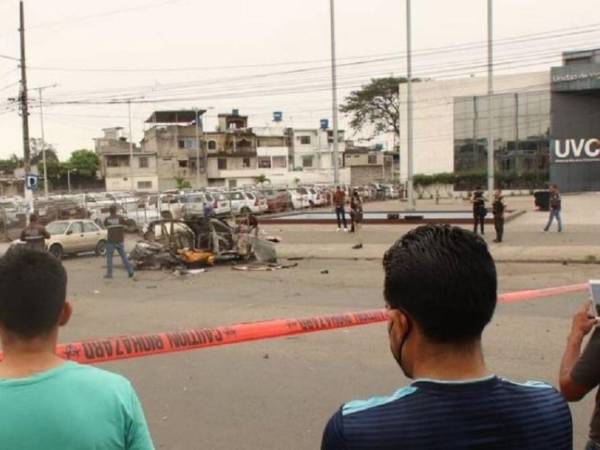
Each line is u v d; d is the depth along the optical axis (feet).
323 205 172.65
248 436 17.83
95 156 335.67
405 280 5.13
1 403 5.93
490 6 120.37
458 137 224.94
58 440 5.84
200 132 303.07
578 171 206.08
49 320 6.43
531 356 25.03
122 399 6.30
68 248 75.46
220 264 62.80
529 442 4.91
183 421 19.13
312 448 16.90
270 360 25.66
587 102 204.85
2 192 301.63
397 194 224.12
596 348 8.46
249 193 148.46
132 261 62.49
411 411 4.87
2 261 6.47
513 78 216.13
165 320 36.04
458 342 5.11
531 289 42.91
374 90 302.86
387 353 26.32
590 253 58.85
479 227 83.97
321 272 55.36
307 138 342.85
